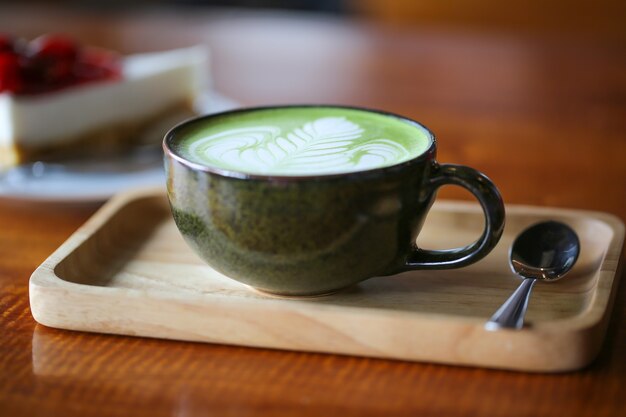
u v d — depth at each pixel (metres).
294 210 0.46
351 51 1.09
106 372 0.46
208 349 0.48
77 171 0.74
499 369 0.46
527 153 0.75
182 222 0.49
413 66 1.02
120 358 0.47
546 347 0.45
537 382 0.45
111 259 0.56
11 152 0.77
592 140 0.78
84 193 0.65
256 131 0.53
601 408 0.44
